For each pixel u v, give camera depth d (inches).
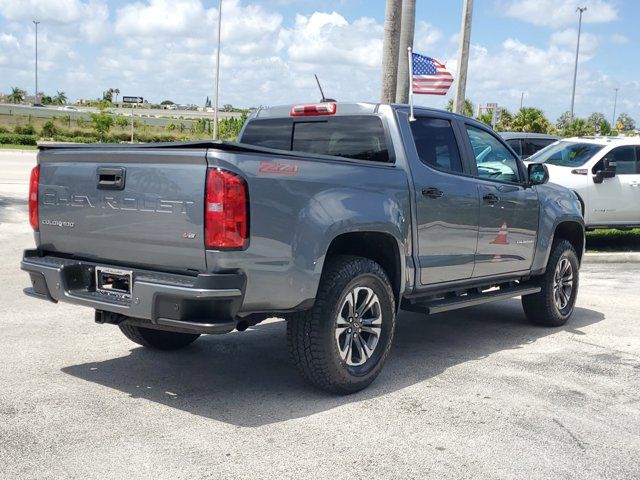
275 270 166.1
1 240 434.9
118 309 167.0
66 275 180.4
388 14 477.4
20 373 199.2
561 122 2158.0
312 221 172.6
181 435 157.5
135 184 168.7
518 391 196.2
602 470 146.3
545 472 144.3
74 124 2427.4
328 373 180.7
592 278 411.5
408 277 208.5
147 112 6328.7
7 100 5964.6
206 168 157.5
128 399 180.5
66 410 171.2
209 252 157.8
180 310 156.6
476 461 148.3
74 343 232.2
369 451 151.6
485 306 325.4
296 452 149.9
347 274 181.5
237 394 187.0
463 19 575.2
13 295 298.8
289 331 180.7
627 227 514.0
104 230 176.4
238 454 148.1
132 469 139.6
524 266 260.8
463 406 182.4
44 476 135.6
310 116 231.8
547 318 278.2
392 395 189.9
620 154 513.3
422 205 210.5
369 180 193.0
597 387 202.1
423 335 263.7
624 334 270.8
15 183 759.1
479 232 234.7
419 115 222.1
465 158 234.8
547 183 284.8
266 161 164.6
